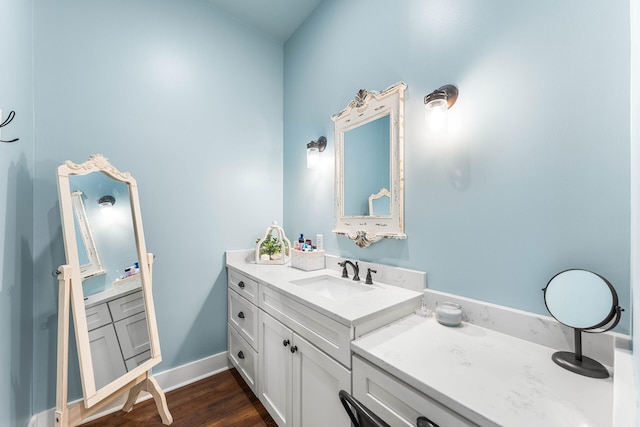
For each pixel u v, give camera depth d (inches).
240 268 71.7
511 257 38.5
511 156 38.5
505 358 31.6
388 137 56.2
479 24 42.1
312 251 69.5
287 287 52.2
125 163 63.7
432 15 48.8
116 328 51.5
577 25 32.8
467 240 43.6
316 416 42.3
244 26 84.9
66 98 56.6
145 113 66.6
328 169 73.7
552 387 26.1
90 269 48.5
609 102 30.5
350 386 35.5
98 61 60.6
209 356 76.0
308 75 81.7
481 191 41.8
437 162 47.9
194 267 73.9
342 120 68.0
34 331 52.2
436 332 38.8
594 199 31.5
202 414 59.5
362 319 37.1
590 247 31.8
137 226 58.5
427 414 26.4
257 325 61.0
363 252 62.8
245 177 84.0
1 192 40.3
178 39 72.0
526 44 37.0
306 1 76.6
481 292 41.9
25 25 49.3
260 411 60.4
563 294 31.0
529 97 36.8
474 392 25.2
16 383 44.5
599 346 30.5
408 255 52.9
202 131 75.6
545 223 35.3
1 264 40.3
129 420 58.1
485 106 41.4
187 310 72.6
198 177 74.8
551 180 34.8
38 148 53.4
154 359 56.3
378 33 59.2
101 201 52.7
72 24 57.6
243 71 84.3
